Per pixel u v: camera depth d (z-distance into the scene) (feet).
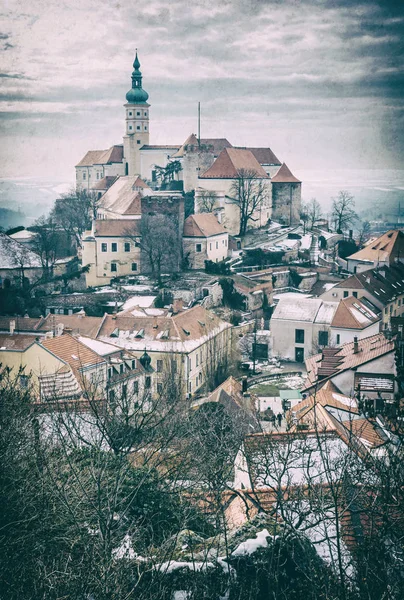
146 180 623.77
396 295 390.21
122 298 411.13
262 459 97.96
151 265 449.48
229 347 339.57
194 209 526.16
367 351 226.79
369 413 118.62
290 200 585.22
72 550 73.77
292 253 499.51
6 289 415.64
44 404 115.65
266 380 312.50
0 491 74.54
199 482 108.88
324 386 210.59
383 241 473.26
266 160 638.53
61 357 220.64
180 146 632.38
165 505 91.56
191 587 66.95
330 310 351.67
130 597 64.80
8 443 83.15
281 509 73.92
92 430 111.34
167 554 75.66
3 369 138.51
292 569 69.82
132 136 644.27
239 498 101.71
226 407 194.39
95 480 80.33
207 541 79.71
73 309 403.13
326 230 591.78
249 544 71.51
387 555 69.15
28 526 73.72
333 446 99.91
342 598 61.87
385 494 72.69
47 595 64.95
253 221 553.23
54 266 481.46
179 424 122.62
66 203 560.61
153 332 301.22
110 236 455.63
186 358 290.15
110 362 242.37
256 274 450.71
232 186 534.78
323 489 85.51
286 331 348.38
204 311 342.23
